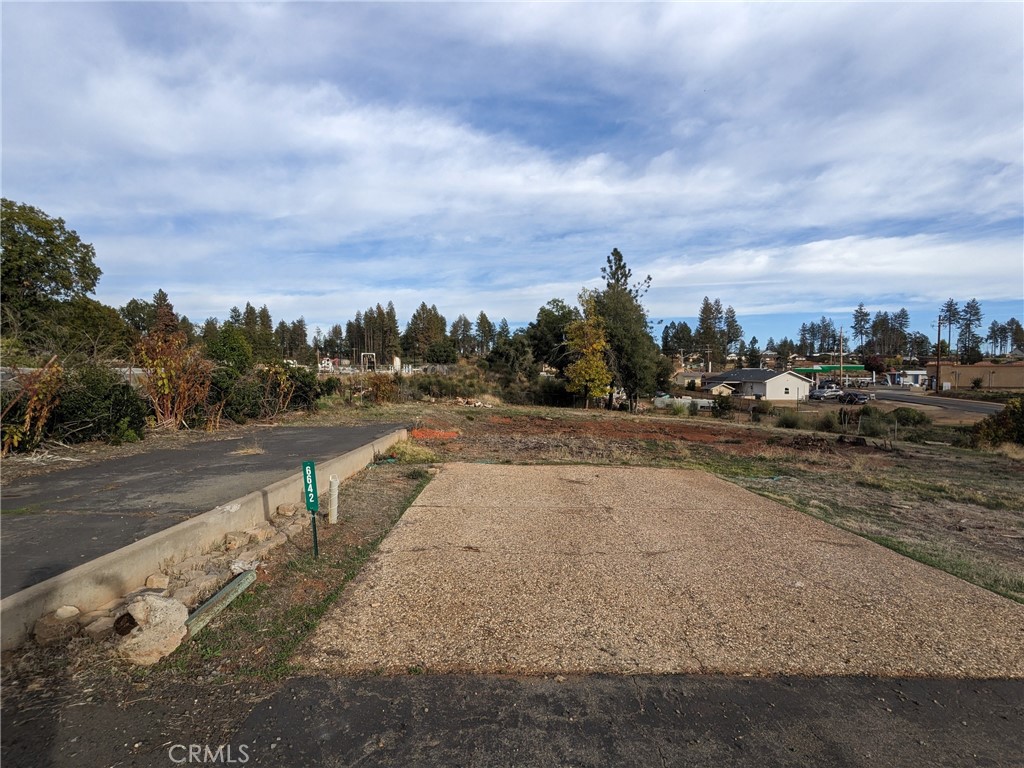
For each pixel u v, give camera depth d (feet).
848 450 55.77
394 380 97.25
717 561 17.98
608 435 62.28
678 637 12.51
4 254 91.30
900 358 391.04
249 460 29.53
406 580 15.51
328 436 42.04
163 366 42.01
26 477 24.43
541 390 122.31
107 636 11.05
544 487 29.84
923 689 10.69
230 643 11.48
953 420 117.29
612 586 15.51
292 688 10.03
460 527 21.27
